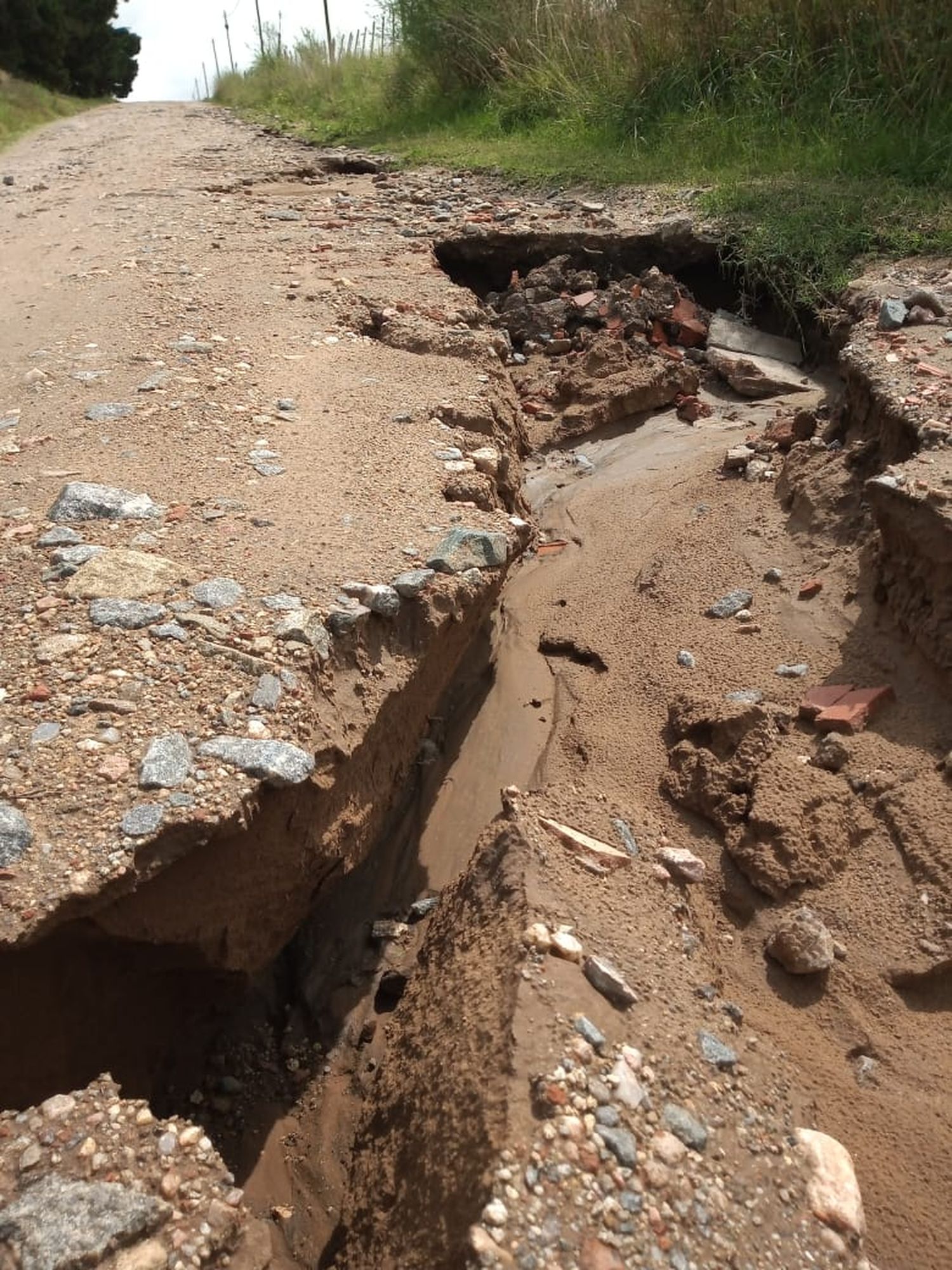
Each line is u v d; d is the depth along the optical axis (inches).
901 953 41.3
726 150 124.8
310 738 40.6
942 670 50.5
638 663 60.4
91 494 54.3
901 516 53.0
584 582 71.0
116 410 67.6
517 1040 31.8
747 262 101.2
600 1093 30.8
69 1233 27.0
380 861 51.1
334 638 45.4
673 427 93.6
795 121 122.1
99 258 106.3
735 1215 29.4
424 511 56.5
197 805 36.2
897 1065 38.2
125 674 41.6
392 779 50.1
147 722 39.5
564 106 152.4
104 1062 38.6
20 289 98.0
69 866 34.1
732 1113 32.5
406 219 122.0
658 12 136.9
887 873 44.3
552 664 63.5
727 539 69.1
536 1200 27.9
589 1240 27.3
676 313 106.0
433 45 176.9
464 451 65.7
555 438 93.6
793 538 66.6
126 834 35.0
